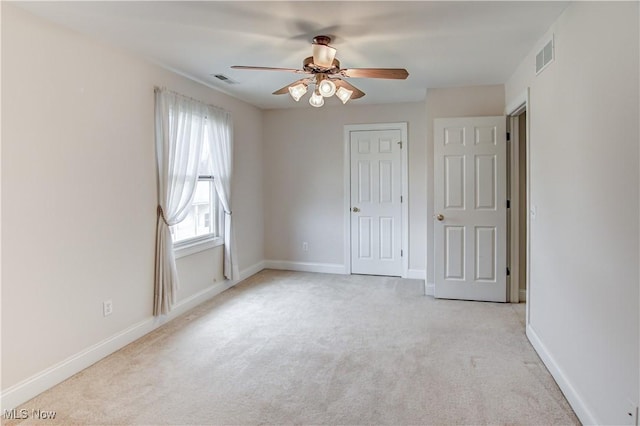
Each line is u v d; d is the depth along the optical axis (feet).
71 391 8.04
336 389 8.01
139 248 10.80
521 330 11.13
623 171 5.59
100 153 9.48
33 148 7.88
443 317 12.26
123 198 10.21
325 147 18.12
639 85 5.15
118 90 10.00
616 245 5.80
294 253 18.89
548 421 6.94
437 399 7.61
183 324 11.78
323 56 8.48
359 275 17.88
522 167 13.62
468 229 13.83
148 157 11.08
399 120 17.06
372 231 17.81
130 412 7.27
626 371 5.54
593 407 6.52
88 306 9.20
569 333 7.58
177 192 11.98
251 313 12.76
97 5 7.55
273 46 9.93
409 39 9.41
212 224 14.84
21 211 7.68
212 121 13.98
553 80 8.49
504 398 7.64
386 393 7.84
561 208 8.04
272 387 8.11
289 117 18.51
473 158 13.65
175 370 8.89
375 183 17.63
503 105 13.76
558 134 8.20
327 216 18.33
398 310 12.99
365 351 9.82
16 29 7.55
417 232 17.10
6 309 7.43
